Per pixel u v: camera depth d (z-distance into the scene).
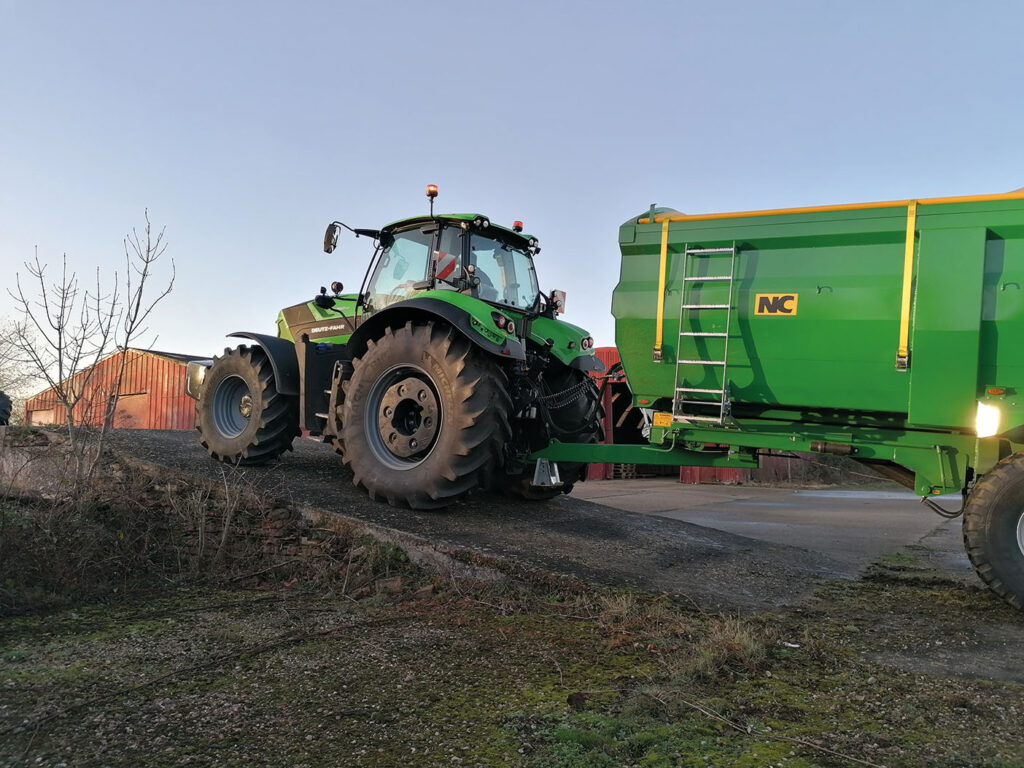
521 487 6.27
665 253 4.73
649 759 2.00
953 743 2.14
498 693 2.48
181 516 4.61
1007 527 3.75
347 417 5.29
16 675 2.57
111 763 1.93
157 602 3.63
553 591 3.83
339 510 4.63
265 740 2.08
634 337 4.82
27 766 1.91
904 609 3.95
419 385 5.09
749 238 4.50
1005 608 3.94
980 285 3.92
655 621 3.41
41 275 4.45
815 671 2.82
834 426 4.48
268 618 3.36
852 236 4.24
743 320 4.47
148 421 20.06
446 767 1.93
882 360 4.14
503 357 5.09
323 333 6.73
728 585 4.38
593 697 2.46
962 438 4.13
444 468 4.81
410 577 4.07
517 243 6.25
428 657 2.86
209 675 2.60
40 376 4.76
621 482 17.42
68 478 4.84
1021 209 3.86
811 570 5.17
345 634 3.12
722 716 2.32
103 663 2.70
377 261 6.24
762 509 10.90
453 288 5.48
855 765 1.98
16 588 3.60
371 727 2.18
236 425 6.37
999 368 3.88
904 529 8.40
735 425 4.67
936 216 4.05
